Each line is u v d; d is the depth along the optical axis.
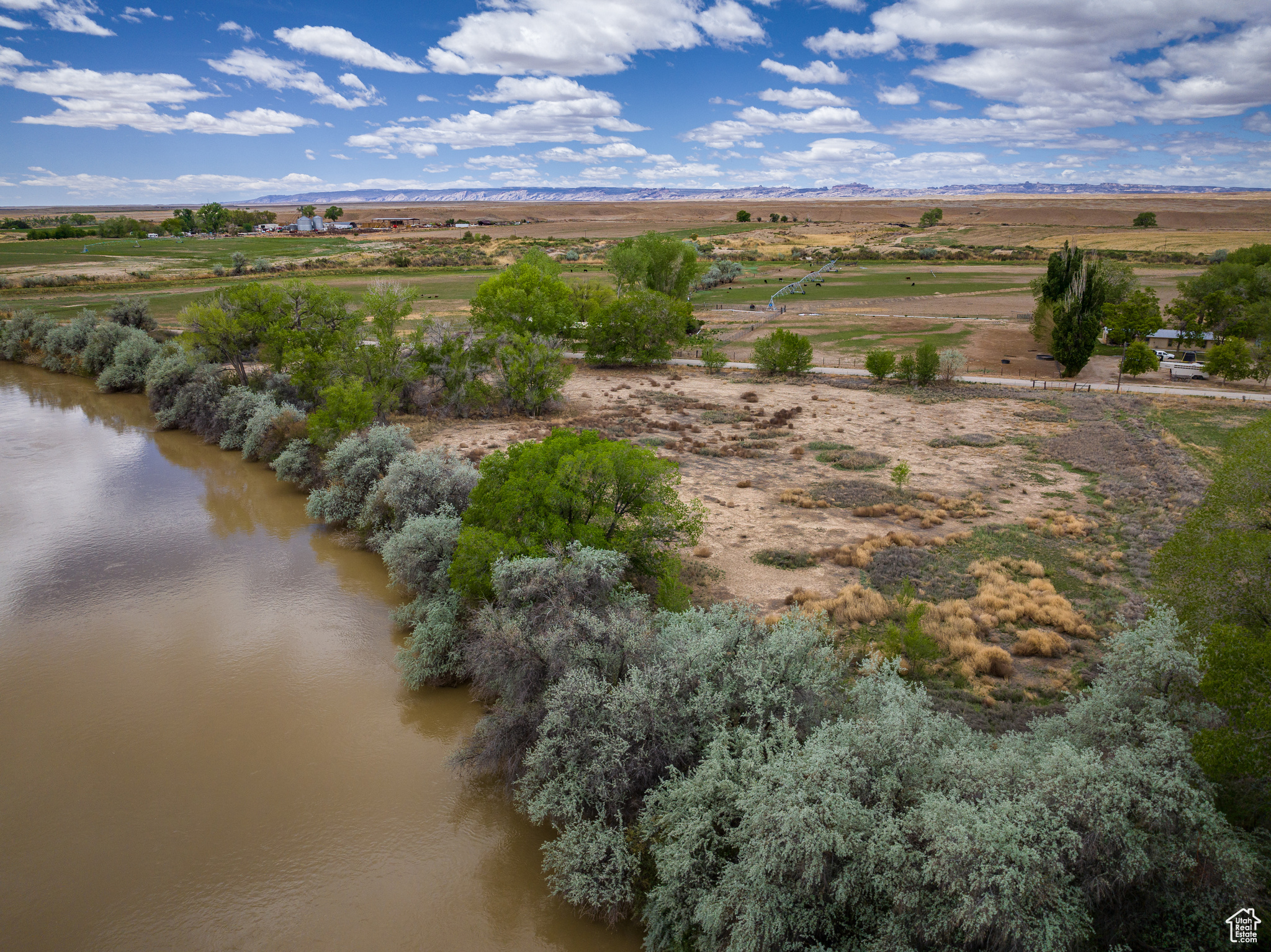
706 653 16.89
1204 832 11.82
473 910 14.94
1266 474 18.70
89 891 15.38
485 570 22.70
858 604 25.48
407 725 20.89
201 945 14.13
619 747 15.34
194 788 18.38
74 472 43.81
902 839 11.98
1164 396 62.38
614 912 14.37
